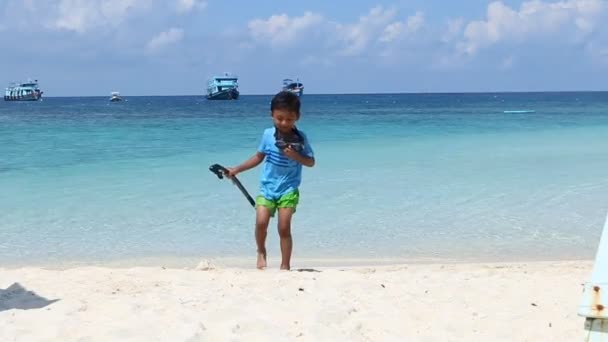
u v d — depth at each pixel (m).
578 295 5.59
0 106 90.69
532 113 55.78
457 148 20.80
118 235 9.30
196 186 13.11
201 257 8.23
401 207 11.04
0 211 10.80
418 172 15.01
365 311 5.12
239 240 9.05
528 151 19.92
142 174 14.78
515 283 6.02
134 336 4.52
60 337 4.50
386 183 13.38
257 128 31.03
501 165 16.33
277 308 5.12
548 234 9.27
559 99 142.62
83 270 6.55
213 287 5.76
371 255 8.23
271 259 8.12
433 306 5.25
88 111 62.28
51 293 5.59
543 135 26.97
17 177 14.33
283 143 6.39
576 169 15.55
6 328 4.66
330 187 12.88
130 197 11.98
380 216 10.37
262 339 4.48
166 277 6.17
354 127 32.97
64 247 8.67
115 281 5.99
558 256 8.17
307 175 14.49
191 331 4.57
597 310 2.89
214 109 68.50
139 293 5.59
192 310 5.08
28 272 6.43
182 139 24.08
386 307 5.21
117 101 137.00
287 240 6.70
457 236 9.18
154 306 5.19
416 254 8.28
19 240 9.01
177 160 17.34
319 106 88.44
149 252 8.45
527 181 13.70
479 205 11.20
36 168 15.72
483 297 5.52
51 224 9.95
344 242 8.88
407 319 4.93
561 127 33.09
